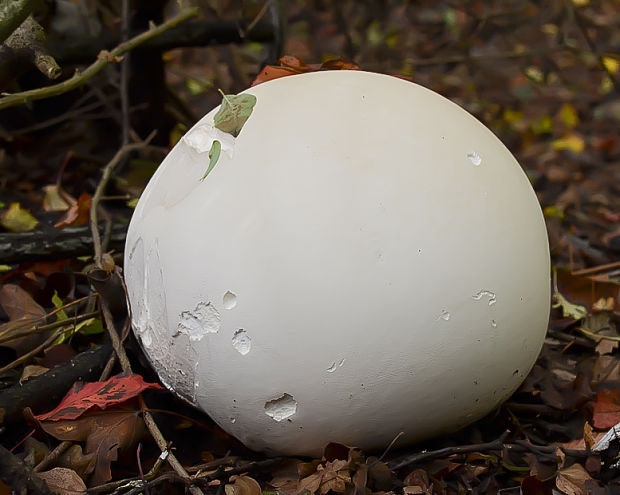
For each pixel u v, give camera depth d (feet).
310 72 3.80
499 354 3.50
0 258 4.56
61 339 4.19
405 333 3.35
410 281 3.34
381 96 3.58
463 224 3.41
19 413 3.76
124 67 5.64
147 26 5.88
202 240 3.42
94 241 4.42
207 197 3.46
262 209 3.37
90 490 3.50
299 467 3.52
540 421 4.00
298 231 3.34
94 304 4.35
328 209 3.35
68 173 6.21
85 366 3.96
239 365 3.40
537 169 7.69
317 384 3.37
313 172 3.39
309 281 3.33
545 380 4.21
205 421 3.88
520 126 8.53
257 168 3.43
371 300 3.33
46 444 3.76
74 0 6.26
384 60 8.53
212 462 3.65
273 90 3.65
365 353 3.35
